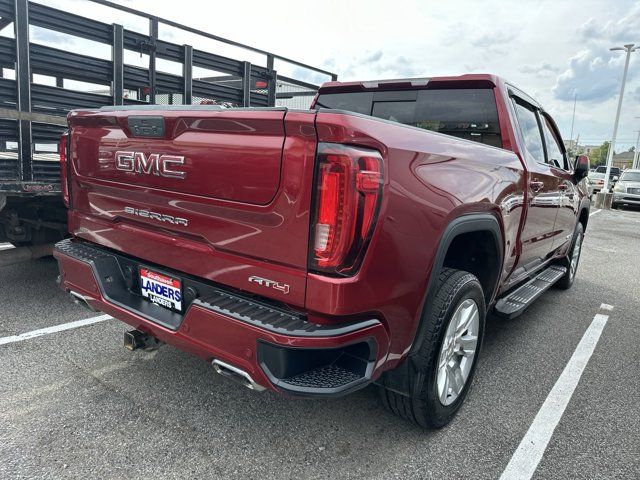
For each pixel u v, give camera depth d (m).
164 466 2.28
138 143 2.42
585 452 2.55
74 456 2.31
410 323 2.23
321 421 2.70
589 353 3.89
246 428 2.60
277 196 1.92
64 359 3.27
